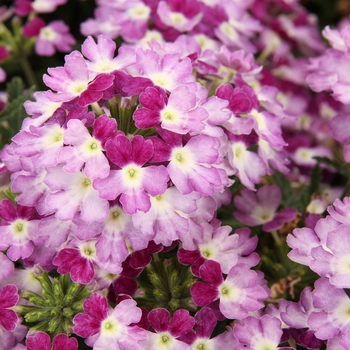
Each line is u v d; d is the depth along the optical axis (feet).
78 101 0.99
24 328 1.04
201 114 1.00
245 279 1.03
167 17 1.26
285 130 1.47
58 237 1.02
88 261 1.02
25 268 1.08
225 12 1.30
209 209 1.03
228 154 1.05
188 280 1.05
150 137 0.99
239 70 1.15
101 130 0.98
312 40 1.58
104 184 0.97
